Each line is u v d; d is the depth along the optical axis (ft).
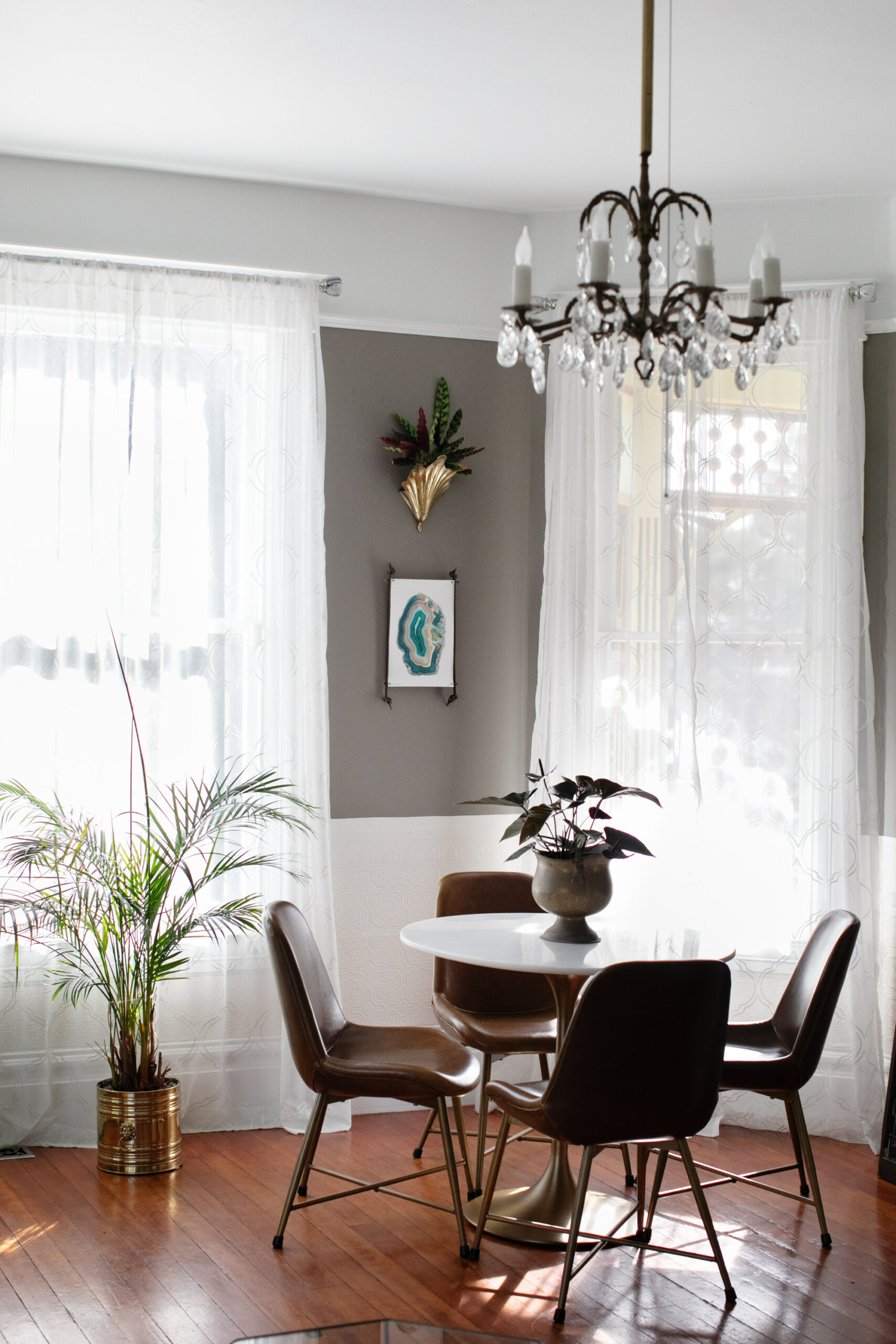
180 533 13.14
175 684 13.07
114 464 12.91
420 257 14.29
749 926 13.60
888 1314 9.15
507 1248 10.09
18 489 12.71
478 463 14.51
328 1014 10.89
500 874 12.78
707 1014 8.78
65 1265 9.62
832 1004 10.21
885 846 13.76
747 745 13.65
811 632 13.60
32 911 12.04
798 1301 9.33
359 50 10.73
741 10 9.92
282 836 13.23
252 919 13.10
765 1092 10.33
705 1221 9.32
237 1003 13.10
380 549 14.19
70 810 12.69
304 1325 8.68
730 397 13.76
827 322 13.67
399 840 14.16
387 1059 10.28
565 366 8.38
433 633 14.28
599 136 12.48
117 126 12.30
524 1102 9.13
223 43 10.62
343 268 14.01
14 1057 12.43
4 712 12.62
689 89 11.36
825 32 10.28
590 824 13.82
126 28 10.38
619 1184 11.55
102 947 11.80
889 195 13.88
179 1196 11.07
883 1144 12.05
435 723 14.34
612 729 13.87
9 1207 10.80
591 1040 8.61
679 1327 8.86
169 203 13.42
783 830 13.58
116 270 13.06
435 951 9.80
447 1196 11.14
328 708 13.87
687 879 13.42
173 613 13.08
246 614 13.33
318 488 13.42
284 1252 9.90
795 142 12.50
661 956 9.74
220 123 12.23
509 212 14.56
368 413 14.16
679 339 8.36
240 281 13.39
